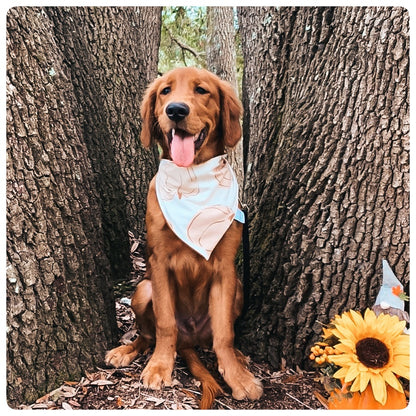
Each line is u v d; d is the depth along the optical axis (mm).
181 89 2248
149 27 4730
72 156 2211
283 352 2330
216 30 5180
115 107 3541
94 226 2355
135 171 3652
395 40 2061
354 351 1914
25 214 1948
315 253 2244
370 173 2125
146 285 2402
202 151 2350
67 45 3094
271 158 2717
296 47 2584
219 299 2260
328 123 2264
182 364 2326
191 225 2240
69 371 2061
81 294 2170
